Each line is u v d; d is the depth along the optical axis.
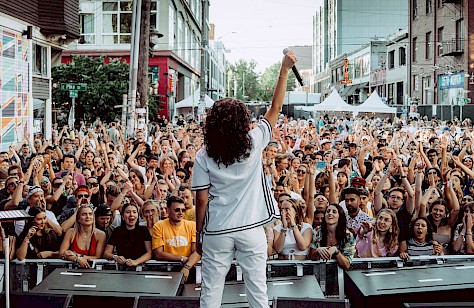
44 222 7.19
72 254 6.82
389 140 21.89
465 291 5.54
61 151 14.97
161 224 7.13
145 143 15.96
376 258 6.81
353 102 83.38
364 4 105.75
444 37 44.97
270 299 5.43
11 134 19.86
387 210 7.40
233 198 3.92
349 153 16.34
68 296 5.27
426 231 7.55
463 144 17.84
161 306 5.14
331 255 6.61
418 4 51.19
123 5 43.12
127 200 9.03
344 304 5.04
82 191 8.80
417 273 6.05
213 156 3.91
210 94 77.00
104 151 13.85
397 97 59.78
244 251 3.93
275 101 4.07
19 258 6.86
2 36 19.17
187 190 8.45
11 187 9.56
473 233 7.89
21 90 20.78
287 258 7.28
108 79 35.28
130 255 7.17
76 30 24.42
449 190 9.01
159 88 45.03
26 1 20.95
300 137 21.56
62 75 34.91
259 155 3.99
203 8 40.12
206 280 3.97
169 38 45.91
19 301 5.25
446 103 44.78
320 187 10.31
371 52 74.12
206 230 3.96
